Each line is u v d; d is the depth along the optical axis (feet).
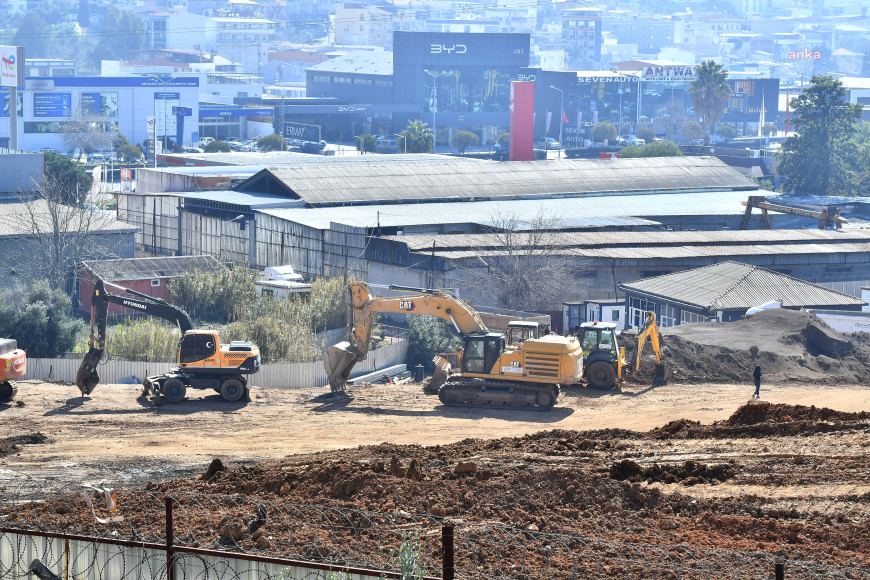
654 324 398.83
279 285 615.98
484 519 173.37
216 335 371.15
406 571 114.73
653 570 142.92
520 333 381.19
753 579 139.03
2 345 354.33
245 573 125.90
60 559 135.44
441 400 365.61
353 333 385.70
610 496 184.96
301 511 175.32
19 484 243.81
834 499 181.78
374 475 196.54
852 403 352.90
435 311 374.63
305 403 372.38
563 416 343.67
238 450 290.97
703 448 232.32
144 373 430.61
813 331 462.60
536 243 622.13
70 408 357.82
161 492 200.54
